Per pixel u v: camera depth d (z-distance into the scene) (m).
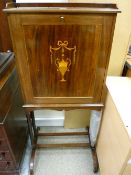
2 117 0.95
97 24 0.79
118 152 0.89
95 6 0.85
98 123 1.25
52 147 1.52
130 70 1.23
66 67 0.91
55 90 1.00
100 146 1.29
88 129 1.67
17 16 0.76
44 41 0.83
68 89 1.00
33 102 1.05
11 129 1.09
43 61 0.89
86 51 0.87
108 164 1.07
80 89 1.00
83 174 1.36
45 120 1.73
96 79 0.97
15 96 1.18
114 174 0.94
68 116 1.64
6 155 1.12
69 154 1.51
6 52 1.21
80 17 0.77
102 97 1.05
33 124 1.48
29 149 1.54
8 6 0.77
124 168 0.85
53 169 1.39
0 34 1.18
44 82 0.96
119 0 1.02
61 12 0.75
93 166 1.37
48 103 1.05
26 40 0.82
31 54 0.87
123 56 1.22
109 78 1.14
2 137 1.01
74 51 0.86
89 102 1.07
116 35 1.14
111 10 0.75
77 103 1.07
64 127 1.74
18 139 1.26
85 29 0.80
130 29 1.12
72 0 1.04
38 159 1.46
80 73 0.94
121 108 0.86
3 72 1.00
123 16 1.07
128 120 0.79
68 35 0.81
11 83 1.11
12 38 0.82
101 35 0.82
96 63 0.91
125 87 1.04
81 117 1.65
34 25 0.78
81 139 1.65
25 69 0.91
